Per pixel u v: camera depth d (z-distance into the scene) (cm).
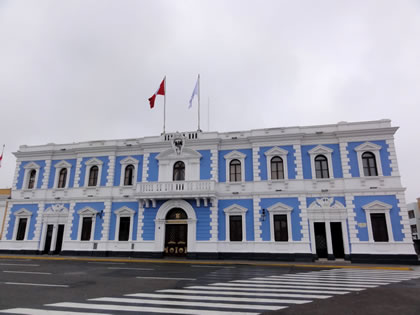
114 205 2616
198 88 2841
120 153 2756
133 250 2441
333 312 752
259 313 738
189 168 2534
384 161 2217
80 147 2791
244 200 2389
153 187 2456
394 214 2111
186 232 2428
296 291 1009
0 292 988
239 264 1969
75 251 2544
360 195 2197
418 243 2977
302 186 2302
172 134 2652
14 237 2719
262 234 2273
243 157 2483
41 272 1500
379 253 2059
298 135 2381
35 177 2862
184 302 844
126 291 1003
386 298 911
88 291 1003
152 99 2866
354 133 2298
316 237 2238
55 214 2709
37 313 725
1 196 3122
